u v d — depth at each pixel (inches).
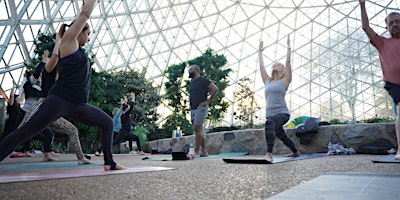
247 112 1214.9
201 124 280.5
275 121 196.1
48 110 114.5
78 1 855.7
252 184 80.8
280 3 1653.5
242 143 366.3
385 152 270.8
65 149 687.7
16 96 299.9
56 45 148.8
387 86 163.3
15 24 671.1
